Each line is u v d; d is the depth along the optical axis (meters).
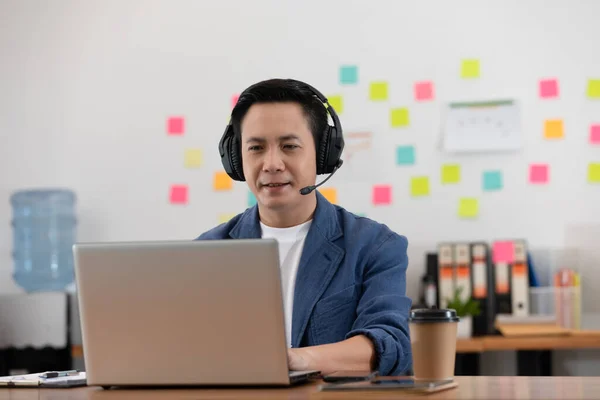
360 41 3.79
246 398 1.09
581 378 1.34
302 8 3.84
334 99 3.79
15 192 3.90
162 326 1.23
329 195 3.76
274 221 1.80
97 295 1.26
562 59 3.67
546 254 3.63
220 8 3.90
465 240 3.68
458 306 3.30
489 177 3.68
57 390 1.30
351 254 1.73
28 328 3.33
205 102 3.89
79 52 3.95
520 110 3.68
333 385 1.15
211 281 1.20
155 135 3.90
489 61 3.71
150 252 1.23
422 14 3.76
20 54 3.96
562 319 3.35
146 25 3.93
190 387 1.24
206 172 3.87
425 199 3.71
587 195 3.63
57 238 3.85
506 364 3.66
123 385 1.27
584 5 3.67
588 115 3.65
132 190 3.89
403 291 1.72
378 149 3.74
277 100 1.72
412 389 1.10
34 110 3.95
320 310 1.69
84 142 3.93
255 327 1.19
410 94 3.75
